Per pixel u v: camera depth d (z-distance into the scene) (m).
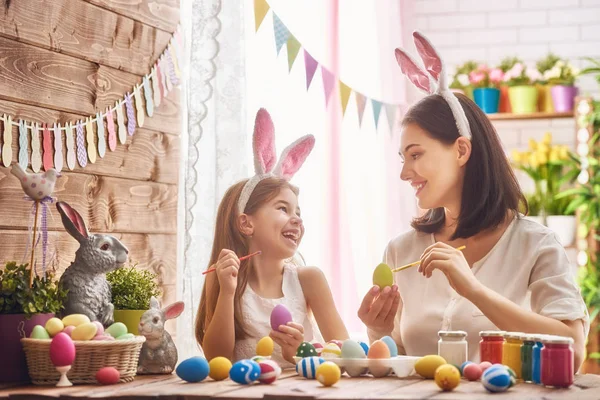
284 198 1.95
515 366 1.58
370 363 1.60
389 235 3.79
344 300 3.29
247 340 1.90
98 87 2.19
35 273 1.81
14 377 1.59
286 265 2.01
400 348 2.08
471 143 1.93
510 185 1.96
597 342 4.23
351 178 3.49
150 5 2.38
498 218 1.93
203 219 2.38
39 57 2.01
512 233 1.96
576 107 4.35
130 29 2.31
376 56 3.77
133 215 2.33
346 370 1.63
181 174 2.52
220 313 1.83
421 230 2.08
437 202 1.94
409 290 2.03
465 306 1.93
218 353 1.83
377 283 1.86
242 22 2.48
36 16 2.00
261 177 1.97
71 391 1.45
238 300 1.91
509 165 1.98
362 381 1.56
